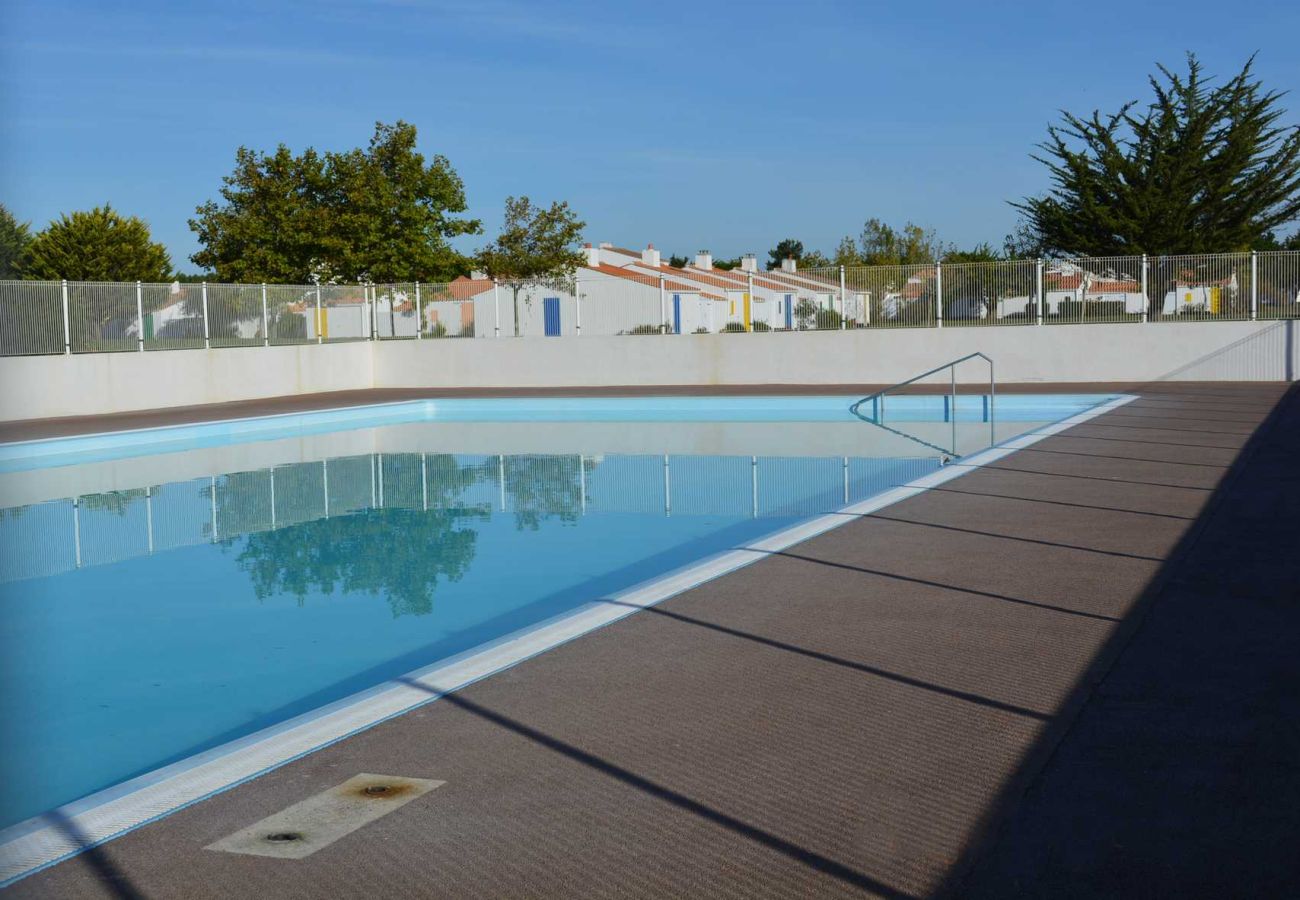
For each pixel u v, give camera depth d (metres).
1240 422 15.62
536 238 36.84
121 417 21.12
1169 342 24.28
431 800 3.80
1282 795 3.60
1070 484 10.45
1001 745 4.14
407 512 12.56
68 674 6.81
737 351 27.09
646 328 28.23
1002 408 21.42
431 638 7.53
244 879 3.27
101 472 15.74
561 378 28.50
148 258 51.84
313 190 37.97
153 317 23.50
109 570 9.85
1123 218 41.59
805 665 5.22
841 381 26.39
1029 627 5.73
